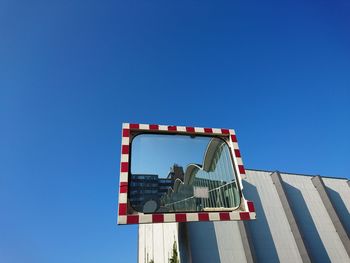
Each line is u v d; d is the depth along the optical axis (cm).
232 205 359
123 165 332
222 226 1395
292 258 1445
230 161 390
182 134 397
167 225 1535
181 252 334
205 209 340
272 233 1516
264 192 1711
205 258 1247
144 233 2495
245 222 1419
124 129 369
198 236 1306
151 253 2008
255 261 1278
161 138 384
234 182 370
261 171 1833
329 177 2017
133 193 318
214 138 411
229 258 1286
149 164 353
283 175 1884
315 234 1634
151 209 311
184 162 375
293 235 1541
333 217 1722
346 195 1938
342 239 1630
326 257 1545
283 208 1659
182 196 343
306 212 1733
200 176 375
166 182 346
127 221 288
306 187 1872
